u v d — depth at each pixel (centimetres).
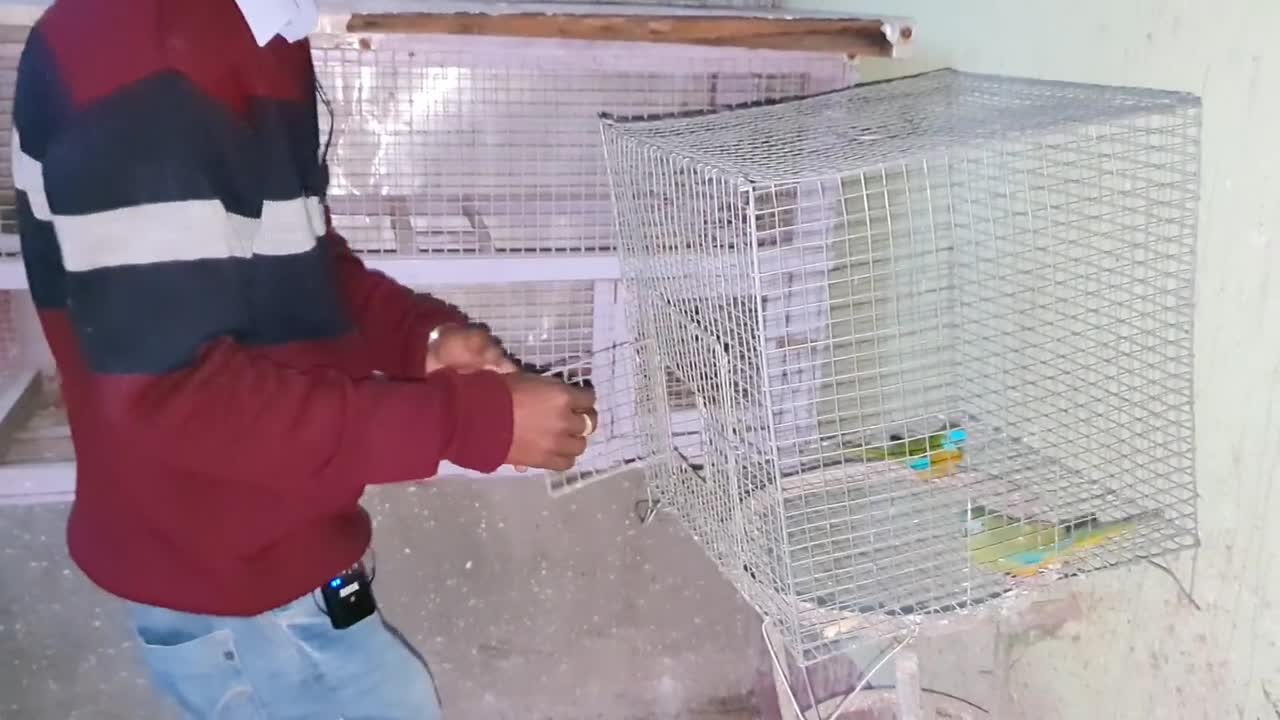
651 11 129
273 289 83
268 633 99
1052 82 102
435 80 131
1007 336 108
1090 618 105
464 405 80
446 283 136
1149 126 91
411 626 163
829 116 106
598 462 150
